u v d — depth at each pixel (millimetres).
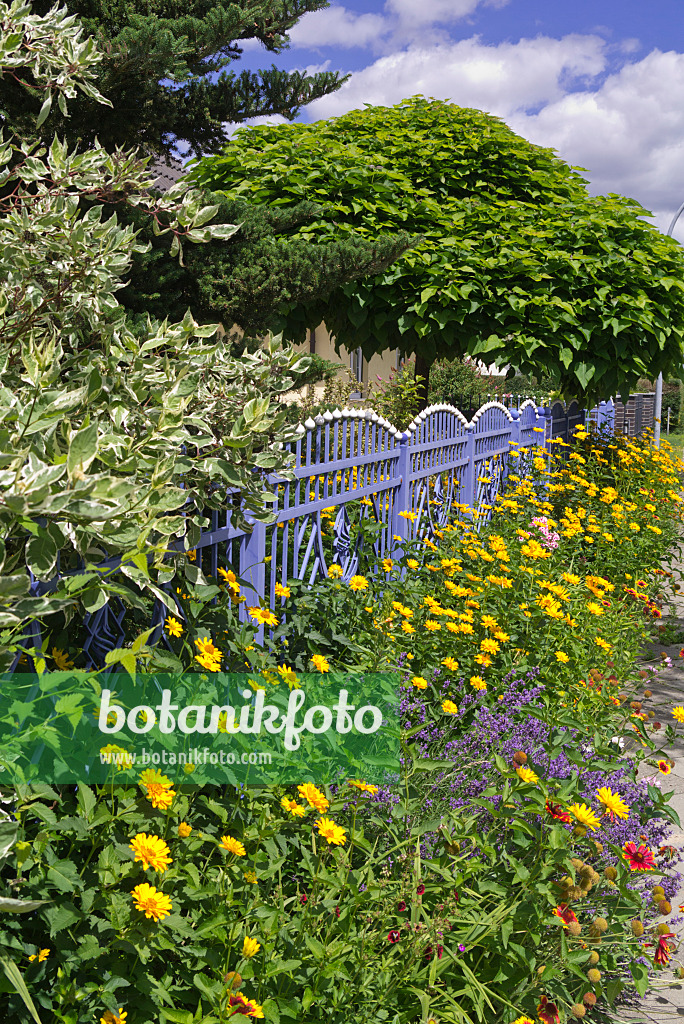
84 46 3135
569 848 2406
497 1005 2273
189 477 2803
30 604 1625
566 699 3553
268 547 4375
